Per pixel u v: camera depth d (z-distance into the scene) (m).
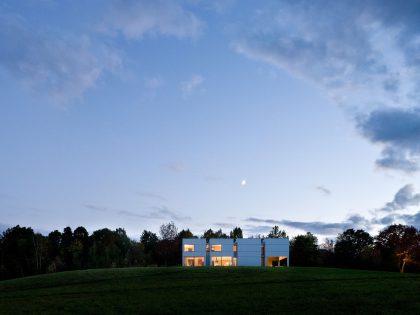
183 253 100.00
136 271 62.78
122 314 31.73
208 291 41.66
